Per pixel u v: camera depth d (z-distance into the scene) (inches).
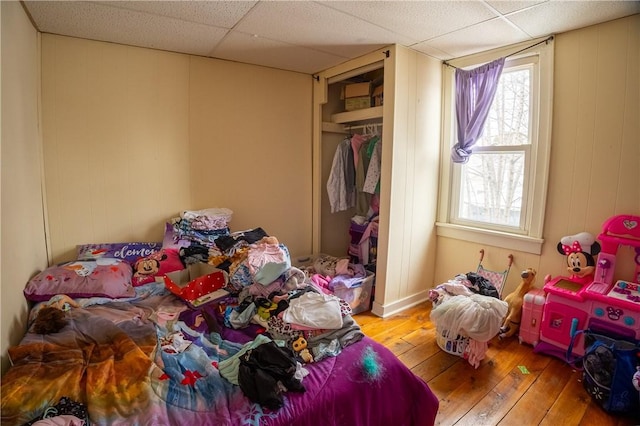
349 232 138.5
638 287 80.0
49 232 91.2
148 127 102.7
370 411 52.9
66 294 75.0
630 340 74.6
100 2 72.9
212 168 114.8
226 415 44.4
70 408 42.8
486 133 111.7
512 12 79.7
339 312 66.5
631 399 66.9
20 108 70.0
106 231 99.1
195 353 57.7
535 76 98.7
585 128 89.2
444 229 122.5
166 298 82.4
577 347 83.6
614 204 85.7
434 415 58.0
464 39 96.7
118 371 51.1
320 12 79.4
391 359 58.8
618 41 82.8
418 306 120.3
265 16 81.2
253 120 121.4
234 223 121.4
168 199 107.9
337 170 130.7
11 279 60.6
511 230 106.6
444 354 90.3
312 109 135.4
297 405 47.3
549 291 86.9
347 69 117.0
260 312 71.4
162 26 85.7
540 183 98.0
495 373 82.0
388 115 104.9
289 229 135.2
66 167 92.1
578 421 66.7
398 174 107.5
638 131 81.2
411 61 105.7
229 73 115.0
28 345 55.5
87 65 92.9
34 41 83.6
